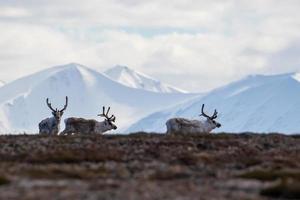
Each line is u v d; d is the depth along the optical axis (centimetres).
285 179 9650
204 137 14412
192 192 9119
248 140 14025
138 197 8694
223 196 8888
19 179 9888
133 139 13775
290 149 13312
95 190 9144
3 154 12119
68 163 11569
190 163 11688
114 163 11544
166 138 14050
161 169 10894
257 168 11125
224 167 11375
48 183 9619
